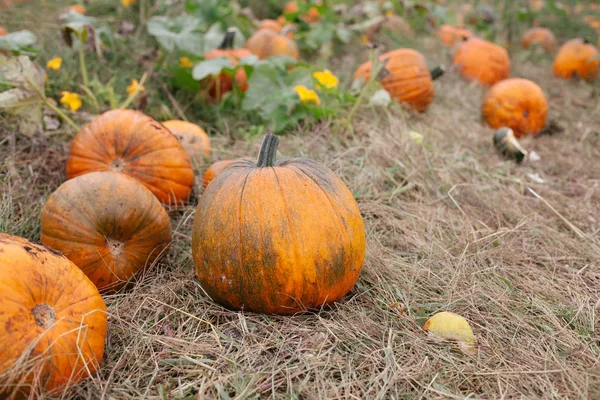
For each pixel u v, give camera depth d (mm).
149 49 2379
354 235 1200
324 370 1100
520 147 2033
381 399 1052
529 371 1122
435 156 1895
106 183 1261
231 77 2168
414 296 1312
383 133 1980
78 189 1249
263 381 1080
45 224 1244
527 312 1286
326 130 1956
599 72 3176
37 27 2469
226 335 1177
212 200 1193
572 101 2760
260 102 2023
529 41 3754
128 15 2672
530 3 4363
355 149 1838
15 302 993
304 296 1183
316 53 2982
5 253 1021
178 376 1097
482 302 1302
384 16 3459
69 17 2055
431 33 3611
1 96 1613
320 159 1777
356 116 2088
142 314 1238
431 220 1597
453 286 1335
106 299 1271
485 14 4117
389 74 2113
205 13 2549
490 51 2820
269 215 1149
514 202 1729
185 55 2195
